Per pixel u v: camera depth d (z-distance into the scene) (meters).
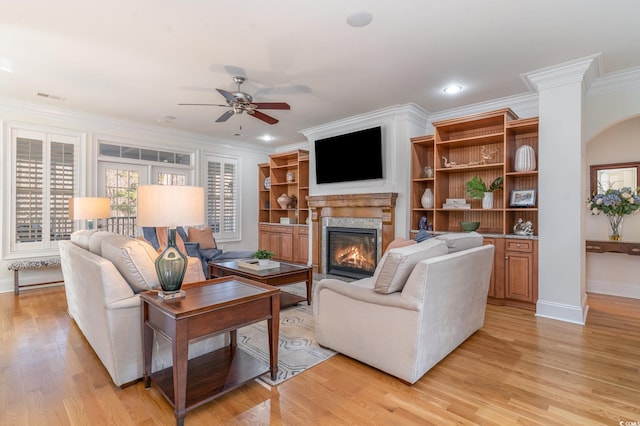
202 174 6.43
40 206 4.54
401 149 4.59
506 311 3.55
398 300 2.07
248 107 3.52
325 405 1.86
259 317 2.00
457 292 2.42
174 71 3.37
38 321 3.16
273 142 7.09
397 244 3.07
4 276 4.30
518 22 2.49
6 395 1.93
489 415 1.76
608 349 2.59
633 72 3.31
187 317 1.65
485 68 3.30
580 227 3.21
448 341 2.38
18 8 2.29
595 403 1.87
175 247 1.94
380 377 2.17
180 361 1.64
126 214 5.41
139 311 2.03
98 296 2.03
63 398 1.90
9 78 3.56
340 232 5.33
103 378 2.12
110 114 4.93
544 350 2.57
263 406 1.85
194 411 1.80
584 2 2.24
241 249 7.14
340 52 2.96
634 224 4.09
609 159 4.29
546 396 1.94
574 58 3.08
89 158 4.96
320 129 5.56
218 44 2.82
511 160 3.92
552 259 3.36
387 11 2.34
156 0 2.21
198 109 4.66
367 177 4.88
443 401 1.89
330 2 2.24
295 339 2.78
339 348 2.46
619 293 4.22
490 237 3.78
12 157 4.33
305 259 6.09
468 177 4.46
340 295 2.44
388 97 4.15
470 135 4.45
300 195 6.30
